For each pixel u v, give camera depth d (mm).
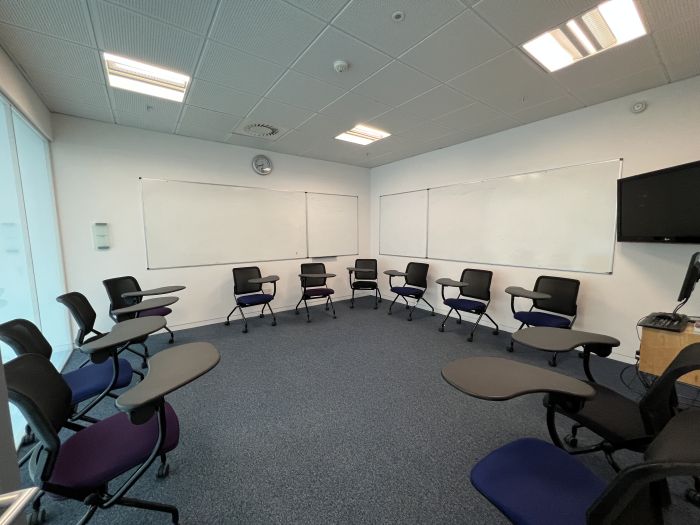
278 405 2334
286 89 2740
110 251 3607
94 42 2047
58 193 3250
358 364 3051
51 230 3133
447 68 2410
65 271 3334
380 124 3631
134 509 1475
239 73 2469
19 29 1886
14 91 2230
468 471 1678
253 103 3031
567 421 2109
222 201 4391
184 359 1402
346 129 3781
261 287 4566
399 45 2123
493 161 4020
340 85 2676
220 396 2465
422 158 4992
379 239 5996
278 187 4906
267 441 1931
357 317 4746
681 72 2463
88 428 1427
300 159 5109
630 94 2846
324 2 1729
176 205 4023
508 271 3961
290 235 5102
